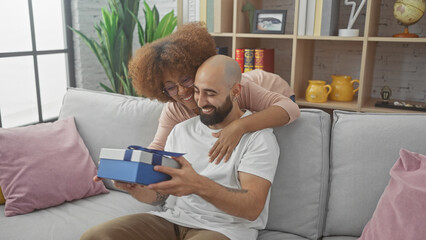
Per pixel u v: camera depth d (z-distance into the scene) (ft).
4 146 5.13
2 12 9.85
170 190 3.24
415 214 3.38
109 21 9.34
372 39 7.54
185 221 4.06
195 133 4.42
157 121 5.55
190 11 9.27
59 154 5.37
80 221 4.74
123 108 5.85
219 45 10.48
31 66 10.62
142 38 9.20
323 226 4.50
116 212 5.01
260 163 3.83
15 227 4.57
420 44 8.50
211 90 3.83
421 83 8.66
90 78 11.91
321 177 4.41
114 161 3.24
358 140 4.34
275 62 10.11
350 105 8.06
